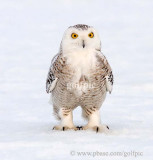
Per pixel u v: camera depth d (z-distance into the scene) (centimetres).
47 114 1430
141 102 1584
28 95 1827
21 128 1166
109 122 1238
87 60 1077
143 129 1093
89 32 1079
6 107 1570
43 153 833
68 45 1080
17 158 802
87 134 1032
